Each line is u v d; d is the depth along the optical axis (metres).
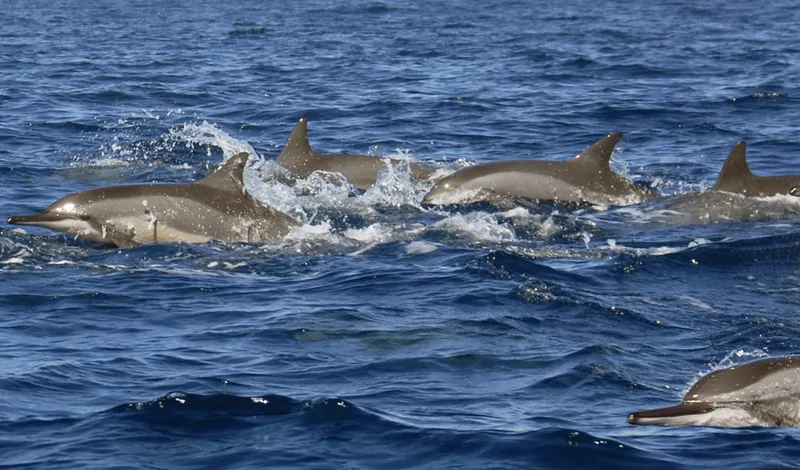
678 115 33.75
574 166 23.30
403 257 17.98
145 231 18.80
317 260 17.83
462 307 15.28
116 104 35.56
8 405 11.72
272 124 32.59
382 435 11.08
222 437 11.01
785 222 20.67
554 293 15.77
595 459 10.60
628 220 21.09
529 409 11.86
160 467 10.34
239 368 12.91
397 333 14.19
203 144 28.89
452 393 12.27
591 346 13.73
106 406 11.76
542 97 37.19
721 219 20.86
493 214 21.30
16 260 17.48
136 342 13.87
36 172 25.03
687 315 15.25
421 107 35.06
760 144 29.41
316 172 24.95
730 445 10.88
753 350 13.90
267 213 19.45
